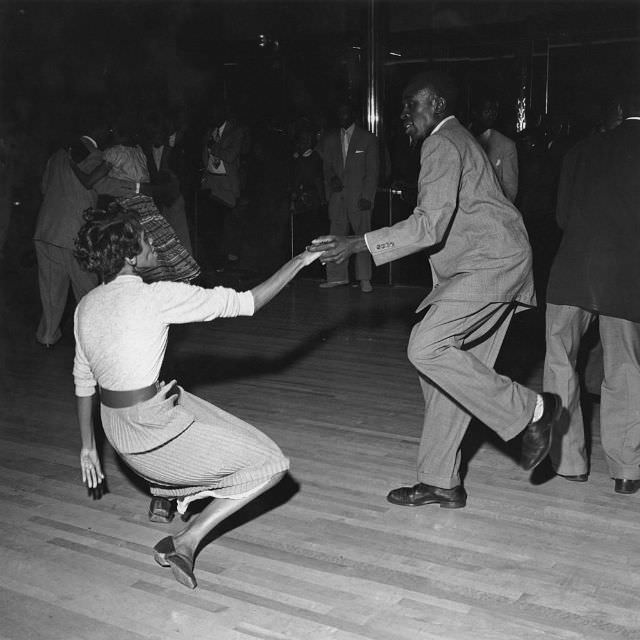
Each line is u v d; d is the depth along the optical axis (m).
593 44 11.98
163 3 13.49
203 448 2.96
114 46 13.42
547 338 4.05
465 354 3.47
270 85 13.47
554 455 4.09
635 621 2.84
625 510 3.75
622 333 3.87
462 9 12.54
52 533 3.56
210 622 2.86
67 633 2.80
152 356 2.89
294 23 13.26
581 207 3.88
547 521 3.63
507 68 12.41
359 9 12.74
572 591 3.04
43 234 6.68
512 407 3.47
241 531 3.54
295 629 2.81
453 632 2.78
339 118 9.26
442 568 3.22
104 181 6.55
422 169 3.45
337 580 3.13
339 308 8.56
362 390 5.69
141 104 12.22
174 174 8.82
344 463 4.34
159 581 3.14
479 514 3.70
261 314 8.27
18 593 3.07
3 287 9.84
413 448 4.56
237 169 10.27
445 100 3.61
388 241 3.37
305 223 10.52
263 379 5.98
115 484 4.11
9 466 4.36
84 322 2.92
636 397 3.88
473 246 3.52
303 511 3.74
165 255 5.26
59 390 5.79
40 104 12.64
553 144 8.92
